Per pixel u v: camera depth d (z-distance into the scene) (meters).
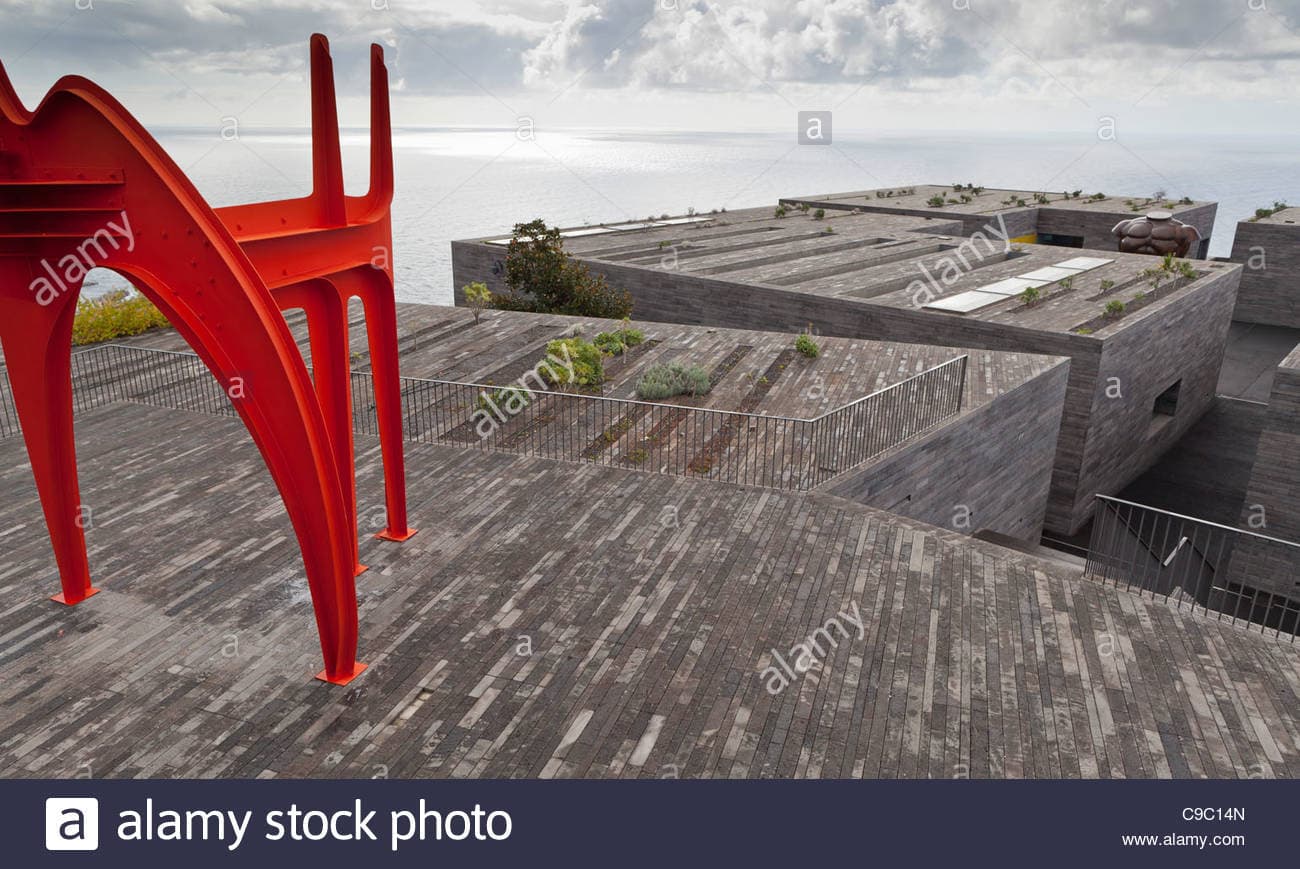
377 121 9.63
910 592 10.21
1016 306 26.61
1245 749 7.72
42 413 8.98
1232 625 9.61
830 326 27.44
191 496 12.83
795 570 10.70
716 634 9.37
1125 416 25.36
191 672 8.68
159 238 7.20
